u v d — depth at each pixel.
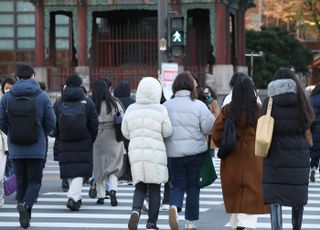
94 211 28.27
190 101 23.16
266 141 19.44
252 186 21.44
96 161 29.20
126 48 69.81
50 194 32.88
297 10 99.75
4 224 25.55
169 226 24.70
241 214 22.06
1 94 30.69
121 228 24.94
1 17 91.81
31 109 23.80
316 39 143.38
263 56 111.69
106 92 28.95
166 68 49.56
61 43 90.56
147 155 22.83
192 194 23.33
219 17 67.06
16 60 91.88
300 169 19.80
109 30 70.69
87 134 27.42
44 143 24.47
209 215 27.56
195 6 67.19
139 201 23.00
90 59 68.75
